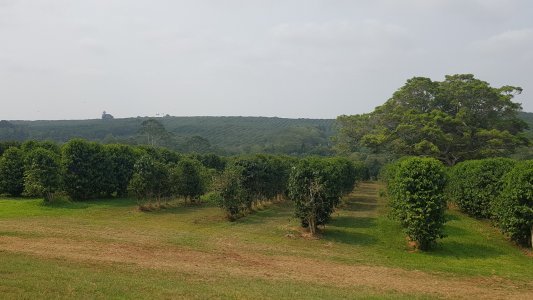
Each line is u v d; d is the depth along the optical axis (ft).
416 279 57.16
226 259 62.08
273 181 128.57
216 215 111.65
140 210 116.67
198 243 73.20
